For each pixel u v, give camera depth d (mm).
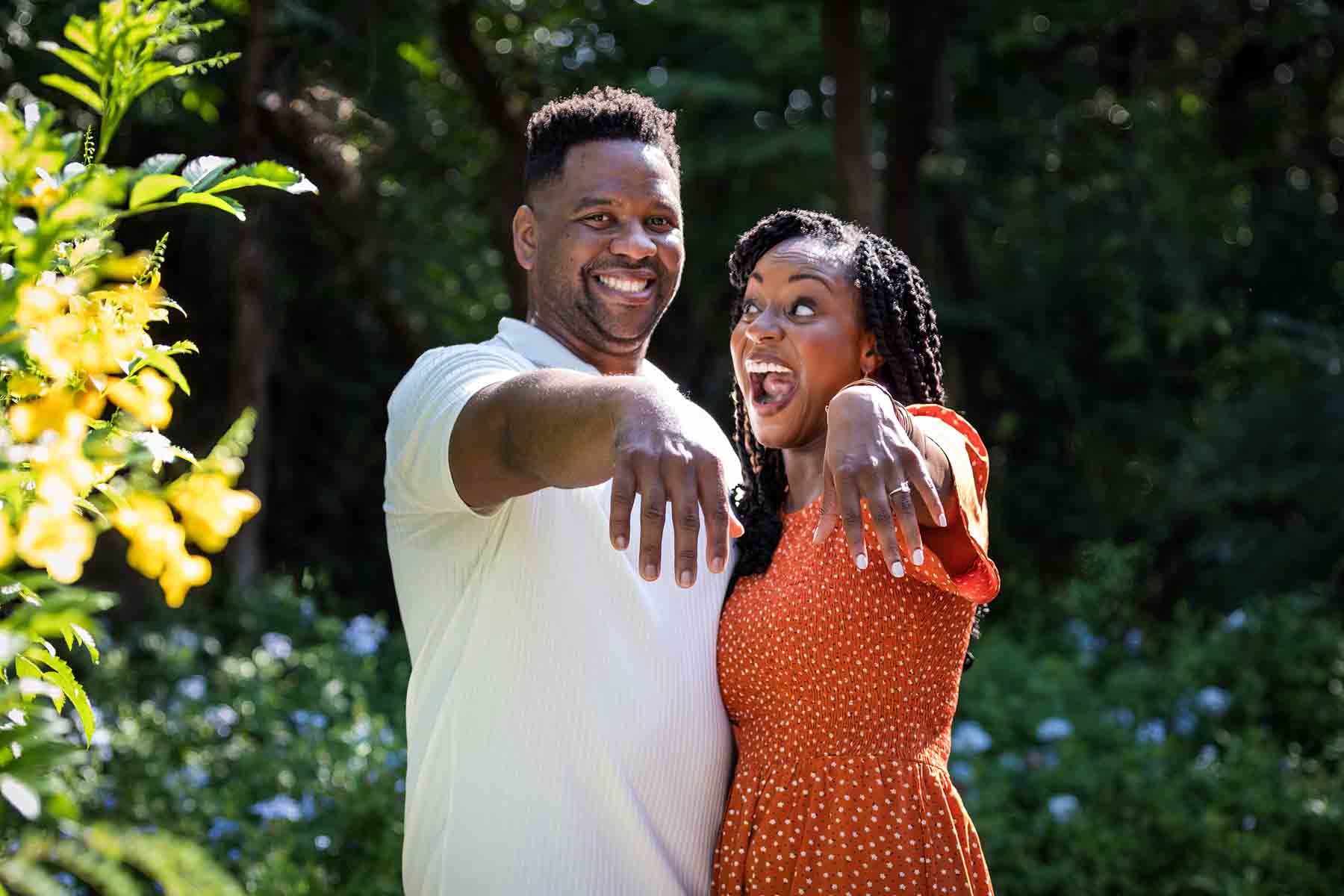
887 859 2023
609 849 2084
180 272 8805
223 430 7961
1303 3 9914
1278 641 6012
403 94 6891
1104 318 9891
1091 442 10172
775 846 2062
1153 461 10148
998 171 10859
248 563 7633
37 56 4980
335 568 10656
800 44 9984
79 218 1262
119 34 1406
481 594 2117
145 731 4926
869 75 7914
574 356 2398
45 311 1232
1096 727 5547
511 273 8016
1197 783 5062
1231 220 9695
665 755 2115
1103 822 4793
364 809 4211
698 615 2180
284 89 5902
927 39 9469
